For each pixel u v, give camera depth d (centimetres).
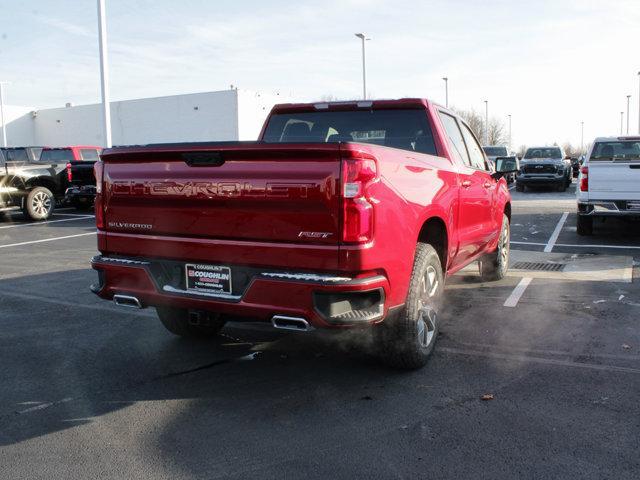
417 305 416
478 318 573
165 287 400
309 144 341
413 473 295
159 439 335
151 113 4572
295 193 348
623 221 1385
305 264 351
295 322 356
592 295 661
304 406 377
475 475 293
